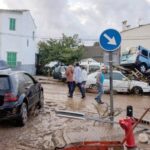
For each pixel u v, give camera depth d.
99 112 13.18
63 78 30.66
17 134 9.79
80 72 18.61
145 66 32.56
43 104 14.61
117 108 14.97
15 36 38.59
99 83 16.48
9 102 10.34
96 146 6.50
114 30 10.45
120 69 30.08
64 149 6.63
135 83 23.14
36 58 46.97
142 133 9.62
